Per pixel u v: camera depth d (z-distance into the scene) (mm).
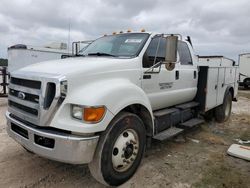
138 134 3820
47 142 3191
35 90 3273
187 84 5715
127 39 4723
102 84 3510
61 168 4121
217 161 4613
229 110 8062
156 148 5160
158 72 4625
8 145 5035
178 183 3758
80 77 3344
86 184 3672
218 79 6785
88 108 3111
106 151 3320
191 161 4574
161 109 5188
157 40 4688
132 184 3691
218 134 6449
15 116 3715
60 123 3127
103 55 4555
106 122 3264
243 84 23500
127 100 3613
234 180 3885
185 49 5781
